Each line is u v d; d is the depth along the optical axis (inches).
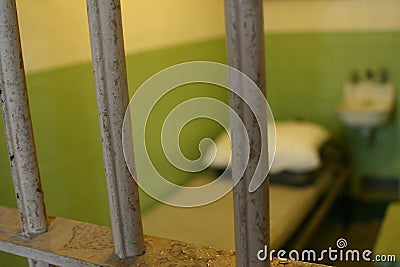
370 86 137.9
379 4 131.6
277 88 149.0
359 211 143.6
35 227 29.6
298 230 97.8
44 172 72.6
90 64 82.0
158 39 103.4
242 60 19.3
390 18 131.3
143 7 97.2
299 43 142.9
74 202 80.0
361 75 138.6
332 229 120.9
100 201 87.4
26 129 27.9
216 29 134.0
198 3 122.5
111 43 23.0
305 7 139.6
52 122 73.7
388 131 139.4
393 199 139.3
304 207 103.4
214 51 133.1
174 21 110.3
